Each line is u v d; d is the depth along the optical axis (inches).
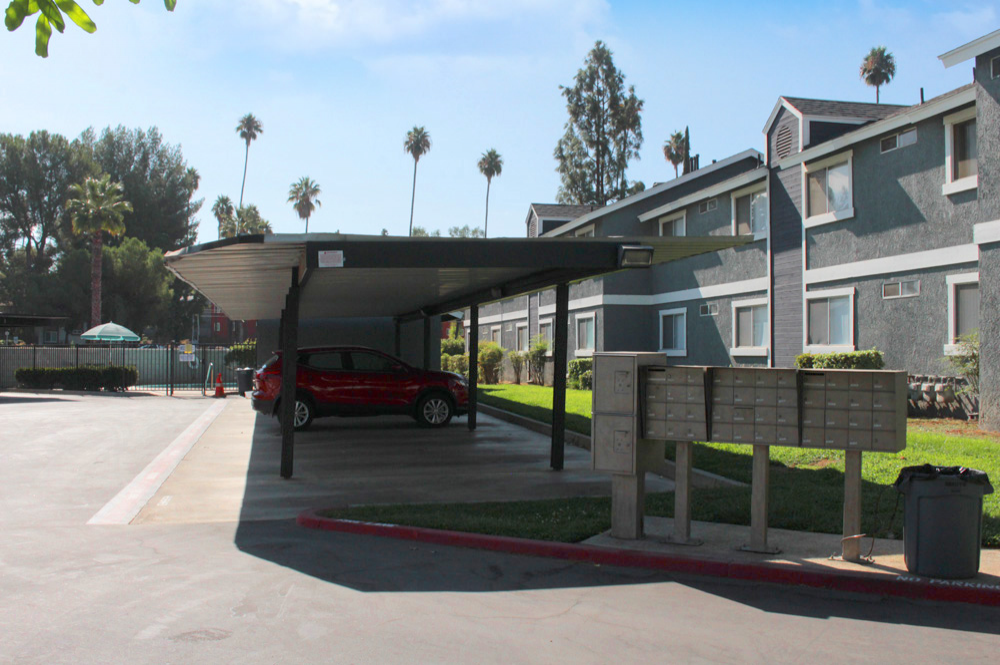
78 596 230.1
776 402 268.1
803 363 733.9
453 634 199.0
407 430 676.1
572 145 2133.4
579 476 448.8
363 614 214.5
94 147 2859.3
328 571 259.3
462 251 381.4
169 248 2866.6
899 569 247.4
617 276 1122.0
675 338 1071.6
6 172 2476.6
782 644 193.6
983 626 207.5
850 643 194.5
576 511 338.0
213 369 1456.7
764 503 269.4
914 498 241.6
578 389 1106.1
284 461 450.3
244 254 391.2
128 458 536.7
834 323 771.4
